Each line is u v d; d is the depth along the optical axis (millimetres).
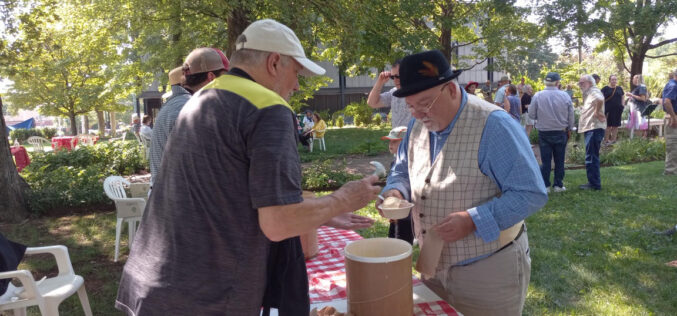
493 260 1735
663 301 3570
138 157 12398
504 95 10914
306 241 2510
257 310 1351
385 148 14641
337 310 1757
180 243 1314
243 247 1305
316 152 14938
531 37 18469
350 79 36594
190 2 11812
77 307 3918
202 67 2756
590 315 3402
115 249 5148
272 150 1248
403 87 1672
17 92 28828
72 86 28203
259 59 1439
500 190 1728
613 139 12641
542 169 7168
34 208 7148
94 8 14422
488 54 19266
